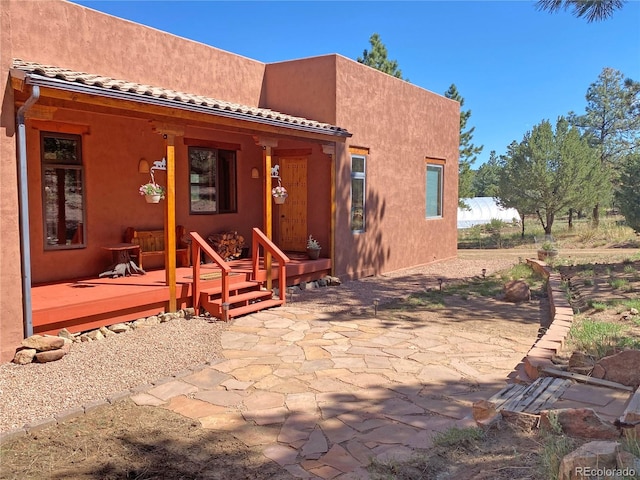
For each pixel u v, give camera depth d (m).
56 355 6.23
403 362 6.52
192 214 11.84
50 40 8.67
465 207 32.75
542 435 3.89
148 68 10.35
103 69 9.53
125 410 5.05
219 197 12.55
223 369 6.27
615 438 3.65
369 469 3.76
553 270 13.81
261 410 5.04
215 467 3.97
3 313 6.15
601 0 8.09
